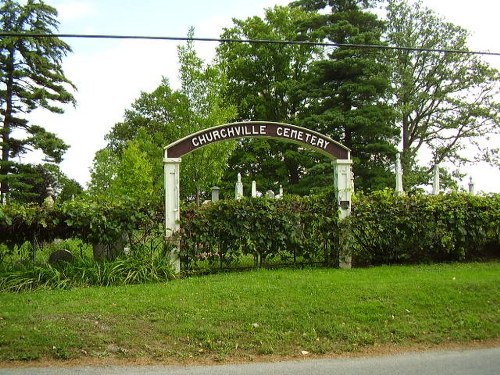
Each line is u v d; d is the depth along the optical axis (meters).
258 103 40.41
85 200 10.27
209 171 22.56
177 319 6.86
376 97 30.94
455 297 7.62
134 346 6.14
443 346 6.36
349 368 5.57
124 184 27.70
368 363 5.74
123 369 5.57
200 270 10.20
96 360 5.83
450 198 11.20
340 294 7.75
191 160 22.28
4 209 9.53
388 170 31.86
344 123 30.08
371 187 30.12
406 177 31.67
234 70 39.62
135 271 9.30
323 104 31.91
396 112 31.69
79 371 5.49
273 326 6.68
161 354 6.00
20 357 5.81
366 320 6.89
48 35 8.98
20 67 29.41
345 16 31.39
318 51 40.12
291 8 40.03
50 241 10.09
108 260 9.80
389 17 36.28
